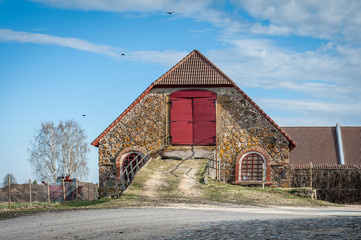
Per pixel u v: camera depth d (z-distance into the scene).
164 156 29.72
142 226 13.00
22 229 13.45
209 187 23.97
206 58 31.67
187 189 23.39
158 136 30.09
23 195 35.12
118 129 30.22
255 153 29.23
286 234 10.77
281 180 28.81
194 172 26.80
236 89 29.92
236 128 29.59
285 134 28.95
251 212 16.67
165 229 12.30
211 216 15.09
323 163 37.25
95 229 12.80
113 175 29.91
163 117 30.19
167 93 30.34
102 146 30.14
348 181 29.80
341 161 37.25
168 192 22.73
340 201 29.69
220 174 29.38
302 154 38.16
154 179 25.25
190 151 29.64
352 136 39.75
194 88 30.19
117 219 14.62
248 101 29.69
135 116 30.28
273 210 18.02
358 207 24.27
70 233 12.35
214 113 29.88
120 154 29.94
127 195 22.03
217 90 30.05
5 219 16.00
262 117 29.42
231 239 10.43
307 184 29.98
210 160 28.61
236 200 21.23
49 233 12.52
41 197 35.00
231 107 29.81
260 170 29.14
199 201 20.50
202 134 29.86
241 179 29.17
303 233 10.83
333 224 12.12
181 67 31.22
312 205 21.83
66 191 30.94
